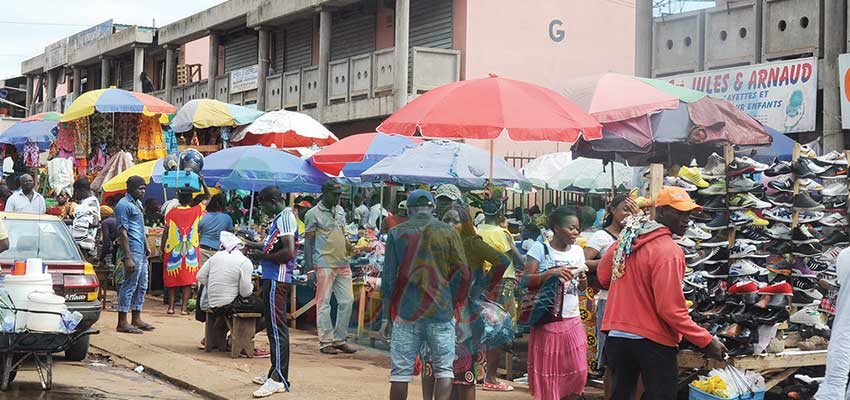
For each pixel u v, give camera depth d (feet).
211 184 46.34
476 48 68.13
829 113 43.93
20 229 31.42
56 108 128.26
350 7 79.25
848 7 43.32
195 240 44.75
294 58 88.38
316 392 27.40
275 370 27.22
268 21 84.17
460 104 27.78
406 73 66.28
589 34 72.23
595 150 32.58
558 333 21.85
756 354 23.48
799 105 45.14
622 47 73.56
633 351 19.36
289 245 26.81
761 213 25.38
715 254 24.63
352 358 34.58
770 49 47.37
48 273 28.35
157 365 31.58
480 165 31.76
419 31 72.74
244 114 53.52
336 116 73.67
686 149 35.19
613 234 24.18
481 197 23.80
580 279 22.35
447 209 19.77
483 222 23.04
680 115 32.07
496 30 68.90
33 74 141.28
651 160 36.70
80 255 32.07
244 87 88.74
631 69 73.82
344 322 35.04
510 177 31.91
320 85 76.54
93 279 31.63
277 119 51.90
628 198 24.08
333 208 35.50
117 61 118.73
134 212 38.58
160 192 58.39
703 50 50.60
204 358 33.58
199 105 53.01
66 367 31.86
